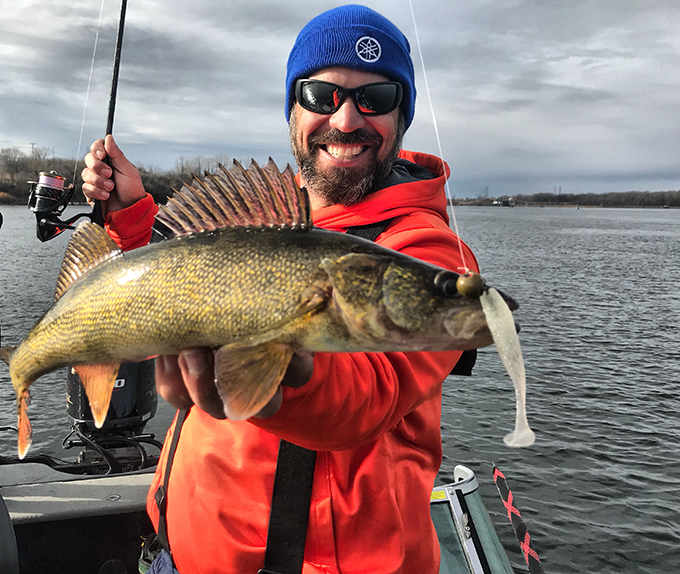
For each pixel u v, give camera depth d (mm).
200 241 1604
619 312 25359
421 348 1442
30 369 1943
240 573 1913
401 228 1996
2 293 21891
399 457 2062
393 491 1953
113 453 3949
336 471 1887
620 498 9062
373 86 2301
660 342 19500
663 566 7480
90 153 2865
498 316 1256
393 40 2396
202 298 1520
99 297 1715
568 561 7531
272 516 1844
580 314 24672
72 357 1818
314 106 2342
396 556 1896
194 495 2049
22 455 1956
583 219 185000
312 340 1453
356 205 2234
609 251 61688
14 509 2986
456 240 2041
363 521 1891
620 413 12703
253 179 1607
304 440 1541
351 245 1503
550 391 14078
